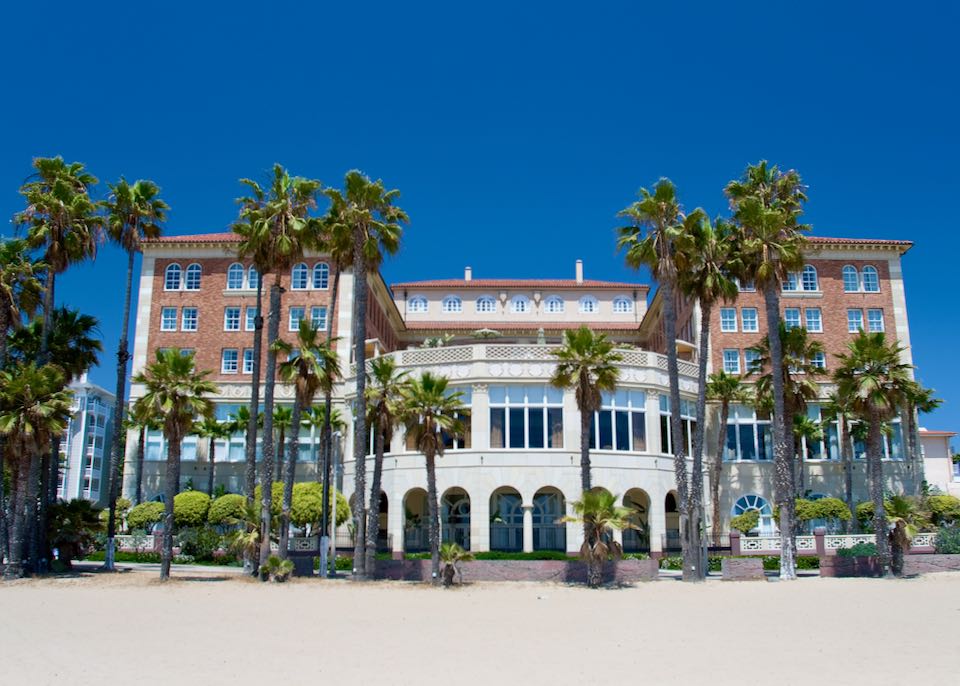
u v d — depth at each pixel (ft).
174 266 189.57
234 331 184.85
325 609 82.17
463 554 106.01
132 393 181.98
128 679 47.11
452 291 244.01
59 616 74.79
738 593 96.63
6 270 115.85
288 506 117.60
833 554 129.80
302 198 124.67
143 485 176.04
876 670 50.42
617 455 137.90
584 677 48.60
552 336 231.91
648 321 229.25
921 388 168.04
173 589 100.01
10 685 45.34
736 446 171.12
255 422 121.29
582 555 105.91
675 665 52.39
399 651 57.62
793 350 142.41
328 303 184.34
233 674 48.91
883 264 188.75
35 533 116.67
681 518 113.50
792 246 120.98
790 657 55.21
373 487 115.75
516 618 75.92
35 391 109.19
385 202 123.13
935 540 134.21
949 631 66.80
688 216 118.62
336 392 162.20
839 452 174.09
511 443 137.59
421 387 112.98
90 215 126.93
